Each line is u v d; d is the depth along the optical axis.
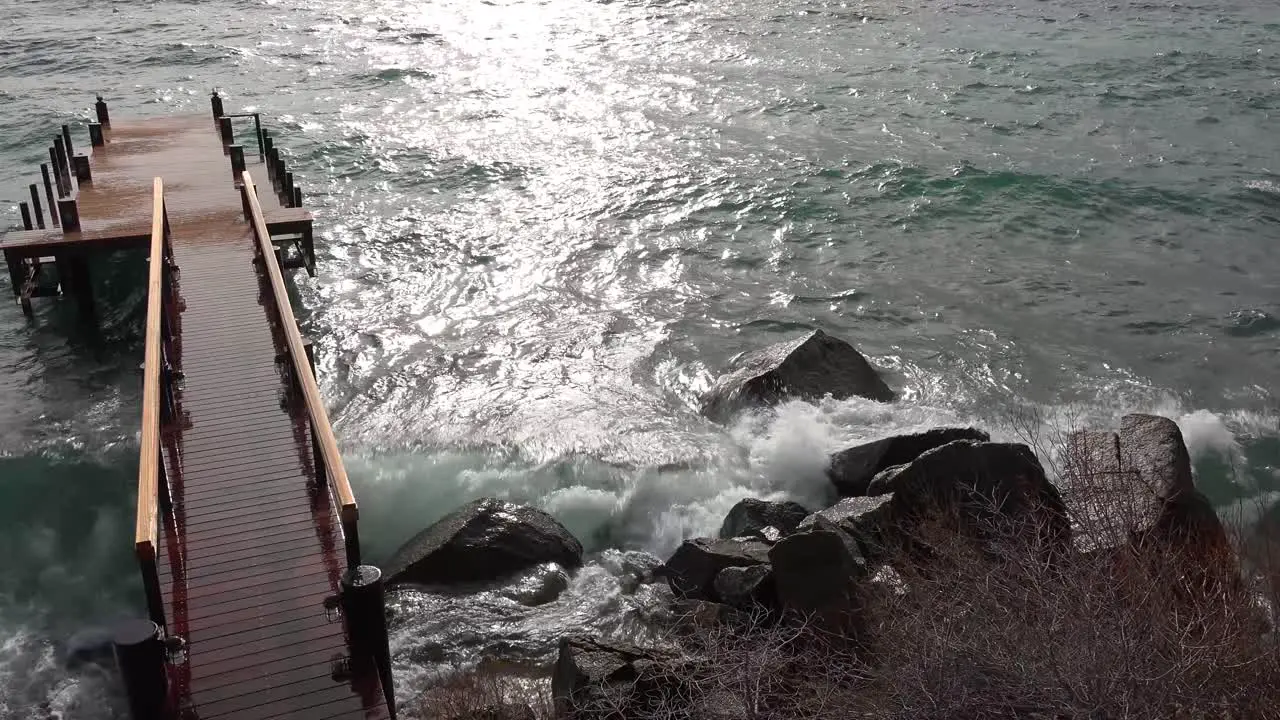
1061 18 38.00
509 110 26.34
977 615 6.25
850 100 27.38
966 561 7.12
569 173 21.89
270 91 27.92
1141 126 25.16
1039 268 17.62
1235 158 22.88
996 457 9.38
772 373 12.80
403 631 8.84
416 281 16.97
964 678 5.82
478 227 19.12
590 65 30.98
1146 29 36.09
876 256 18.05
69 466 12.15
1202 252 18.30
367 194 20.67
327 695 6.38
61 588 10.06
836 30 35.97
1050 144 23.73
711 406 13.02
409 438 12.40
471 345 14.92
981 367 14.42
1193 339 15.22
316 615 6.99
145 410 7.59
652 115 26.03
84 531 11.02
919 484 9.32
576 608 9.23
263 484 8.40
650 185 21.19
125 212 15.87
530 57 31.94
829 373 13.21
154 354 8.44
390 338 15.08
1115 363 14.56
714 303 16.36
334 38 34.22
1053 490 9.23
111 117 25.42
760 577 8.52
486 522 9.83
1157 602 6.10
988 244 18.58
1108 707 5.46
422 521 10.88
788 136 24.34
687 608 8.56
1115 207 20.16
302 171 21.83
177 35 34.16
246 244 14.20
